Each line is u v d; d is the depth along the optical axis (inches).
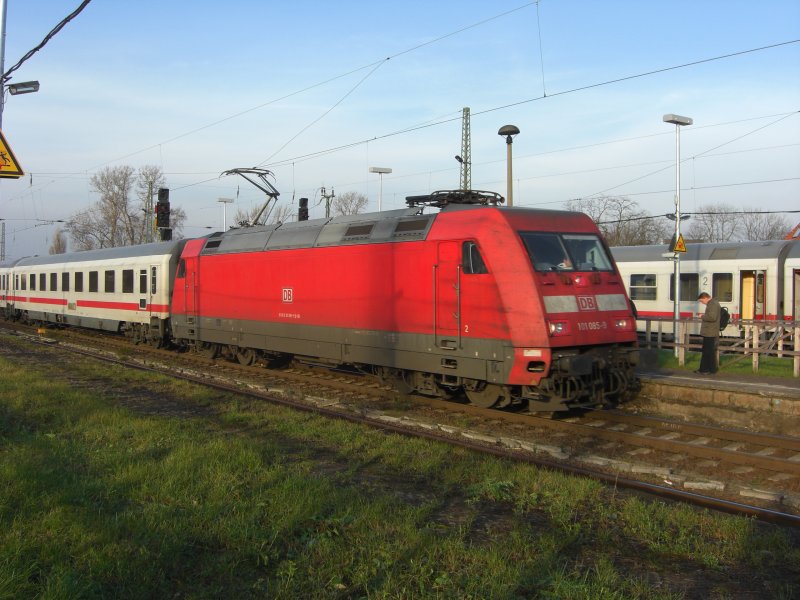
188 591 171.3
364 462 310.8
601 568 190.1
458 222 420.5
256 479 260.5
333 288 514.6
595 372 402.9
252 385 541.6
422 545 198.5
